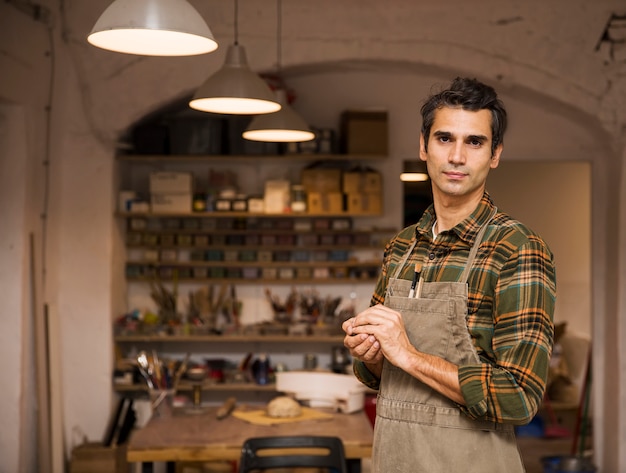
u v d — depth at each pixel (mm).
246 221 7301
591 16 6598
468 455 1973
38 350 6066
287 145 7078
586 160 7273
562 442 8406
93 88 6715
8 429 5824
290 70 6902
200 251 7348
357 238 7277
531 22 6609
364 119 7043
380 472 2094
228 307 7414
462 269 2010
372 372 2332
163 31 3266
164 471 6680
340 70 7184
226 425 4867
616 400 6918
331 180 7121
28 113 5938
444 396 2010
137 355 7375
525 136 7316
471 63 6637
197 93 4285
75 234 6867
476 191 2041
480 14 6629
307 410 5215
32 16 5992
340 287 7484
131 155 7039
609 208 7105
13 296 5875
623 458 6855
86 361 6875
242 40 6668
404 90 7336
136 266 7324
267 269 7348
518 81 6645
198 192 7199
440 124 1998
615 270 6980
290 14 6672
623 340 6879
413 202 7492
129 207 7082
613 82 6625
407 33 6652
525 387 1826
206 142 6992
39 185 6211
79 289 6867
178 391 7281
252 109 4516
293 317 7480
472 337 1970
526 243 1923
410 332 2045
